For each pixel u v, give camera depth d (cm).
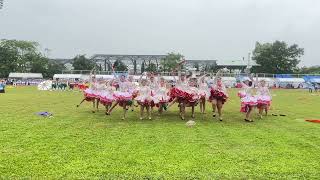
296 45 12694
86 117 1914
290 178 821
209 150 1089
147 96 1862
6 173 827
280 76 10506
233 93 5419
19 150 1049
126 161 944
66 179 793
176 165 912
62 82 6775
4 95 4184
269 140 1268
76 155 1000
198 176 825
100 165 902
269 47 12662
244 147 1140
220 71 1955
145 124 1670
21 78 11619
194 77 2059
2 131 1383
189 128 1550
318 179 816
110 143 1173
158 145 1154
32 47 13575
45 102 3005
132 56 10600
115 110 2333
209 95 1972
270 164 934
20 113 2050
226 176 829
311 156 1026
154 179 800
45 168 870
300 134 1410
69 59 13475
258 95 1980
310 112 2400
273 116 2108
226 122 1794
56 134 1330
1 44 13438
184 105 1916
